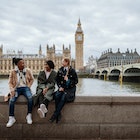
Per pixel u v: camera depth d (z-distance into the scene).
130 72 91.94
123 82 97.75
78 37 199.88
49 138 7.63
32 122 7.64
